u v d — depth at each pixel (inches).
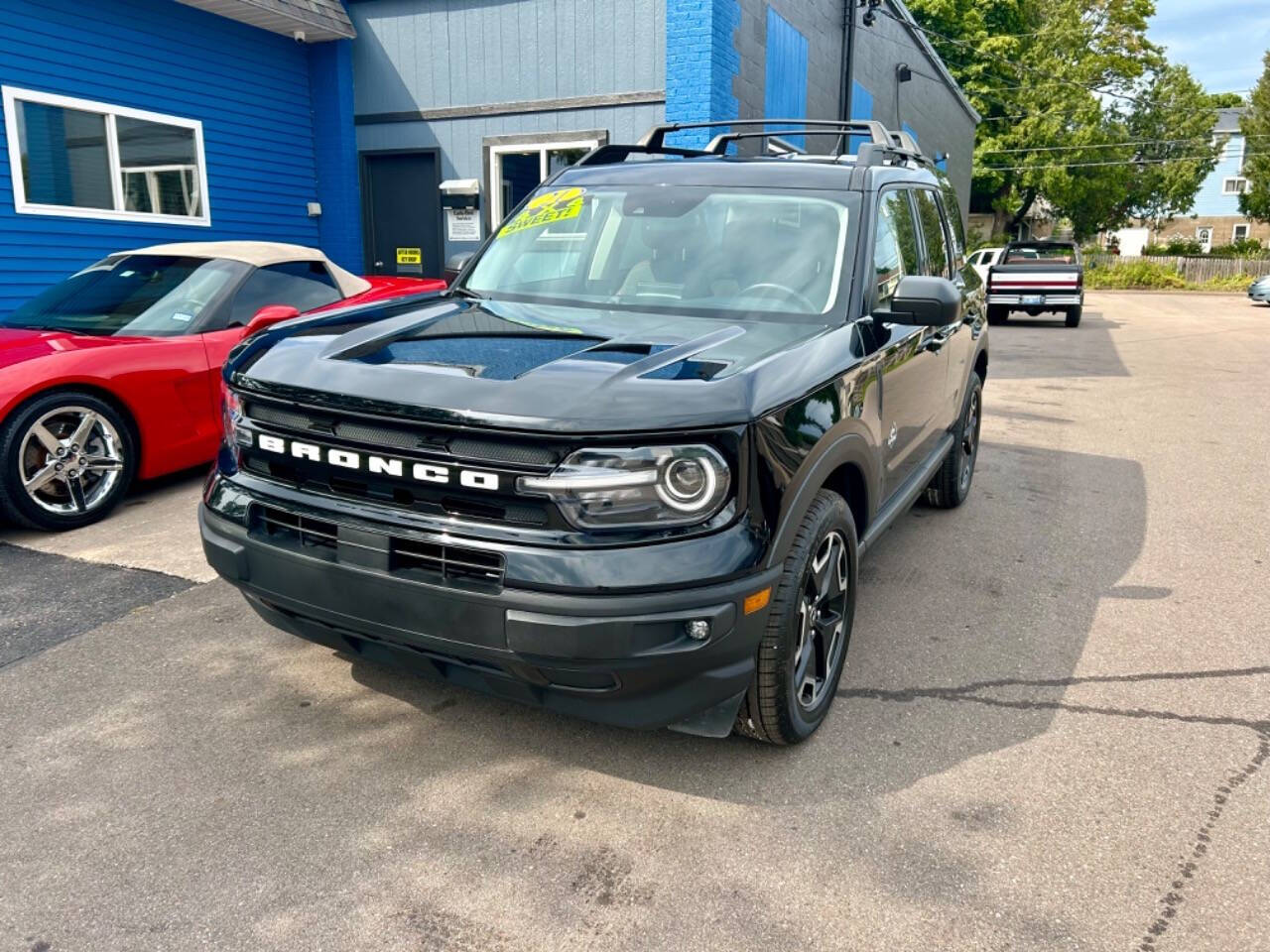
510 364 104.7
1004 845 102.1
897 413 146.1
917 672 142.8
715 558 95.0
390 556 99.8
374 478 101.7
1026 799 110.7
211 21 402.9
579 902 92.3
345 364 106.9
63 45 346.6
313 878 95.2
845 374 120.2
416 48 448.1
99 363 196.1
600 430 92.4
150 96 381.4
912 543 203.5
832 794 110.8
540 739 121.6
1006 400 396.5
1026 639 155.9
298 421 107.1
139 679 135.1
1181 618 165.5
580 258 150.4
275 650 144.9
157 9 379.6
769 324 130.0
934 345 170.2
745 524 97.9
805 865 98.3
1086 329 771.4
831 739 123.2
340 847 100.0
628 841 101.7
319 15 425.4
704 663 97.2
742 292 137.0
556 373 100.5
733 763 117.0
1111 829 105.3
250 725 123.6
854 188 148.5
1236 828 105.9
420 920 89.5
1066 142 1791.3
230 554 111.4
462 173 454.0
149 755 116.4
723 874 96.7
